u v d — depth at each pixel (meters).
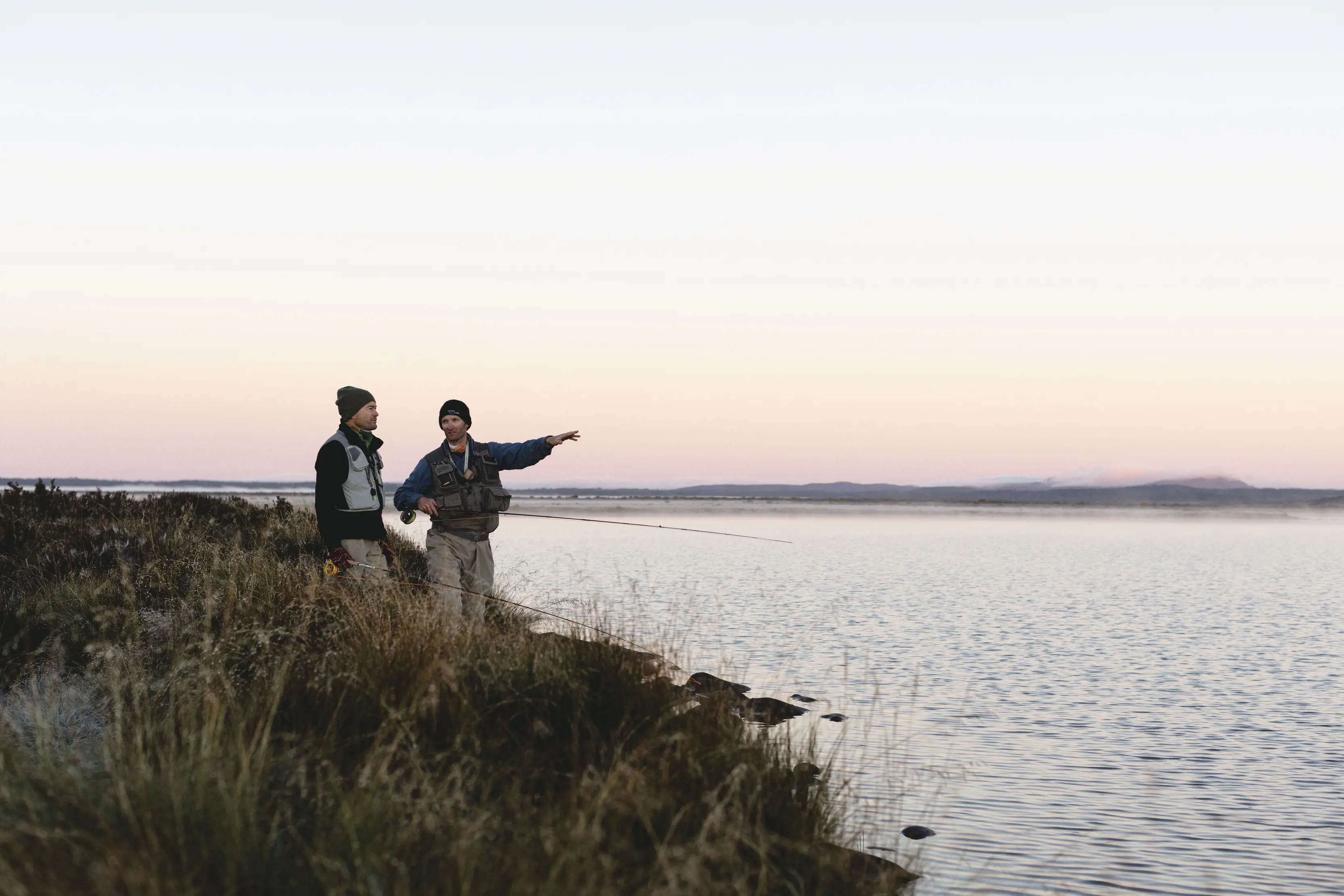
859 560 37.66
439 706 5.50
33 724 5.94
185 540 12.98
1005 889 5.65
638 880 3.96
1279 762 8.88
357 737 5.23
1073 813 7.17
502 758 5.29
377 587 8.03
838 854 4.95
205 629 6.97
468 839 4.01
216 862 3.74
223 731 4.94
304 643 6.57
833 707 10.41
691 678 9.02
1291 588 28.12
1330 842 6.71
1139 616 20.25
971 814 7.01
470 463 9.26
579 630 7.31
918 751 8.73
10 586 9.88
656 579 24.64
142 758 4.35
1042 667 13.64
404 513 9.21
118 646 7.29
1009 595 24.41
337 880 3.67
